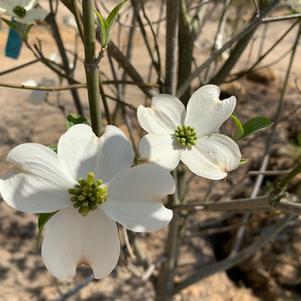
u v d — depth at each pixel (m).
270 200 0.22
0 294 0.50
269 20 0.25
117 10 0.16
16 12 0.22
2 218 0.59
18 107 0.77
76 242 0.15
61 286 0.53
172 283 0.43
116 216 0.15
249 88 0.91
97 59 0.16
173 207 0.28
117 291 0.54
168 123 0.19
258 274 0.55
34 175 0.15
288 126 0.74
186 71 0.30
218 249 0.60
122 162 0.15
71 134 0.15
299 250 0.55
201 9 0.34
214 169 0.18
